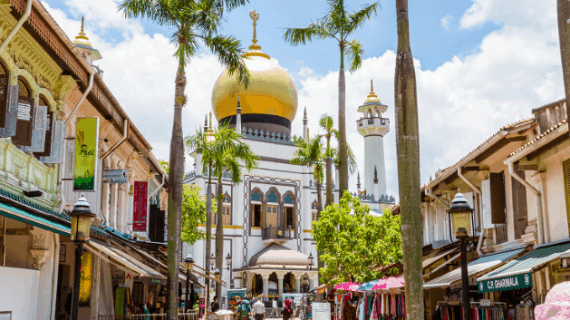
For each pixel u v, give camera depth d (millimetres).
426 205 26281
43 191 15617
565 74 7559
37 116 14250
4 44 12117
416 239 10469
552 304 3307
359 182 66938
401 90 10992
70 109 17688
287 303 31641
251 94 56250
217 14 19219
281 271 50000
